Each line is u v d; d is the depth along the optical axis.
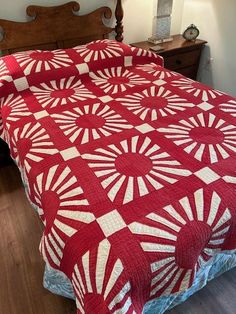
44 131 1.26
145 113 1.38
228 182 0.96
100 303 0.72
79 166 1.04
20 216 1.68
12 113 1.44
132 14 2.31
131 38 2.44
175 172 1.00
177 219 0.84
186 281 0.87
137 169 1.02
